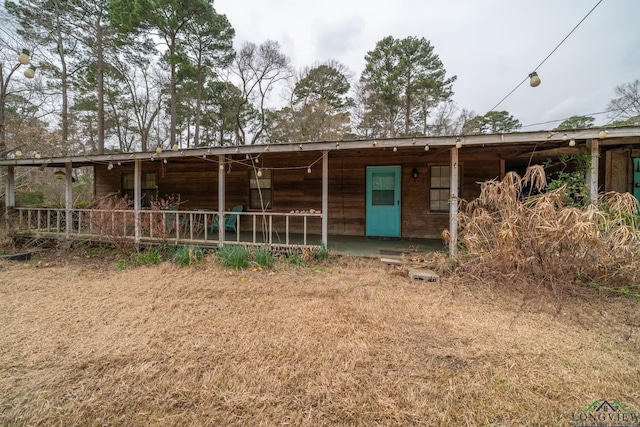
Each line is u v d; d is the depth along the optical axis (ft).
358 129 67.41
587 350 7.71
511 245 11.85
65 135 43.88
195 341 8.30
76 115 48.39
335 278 13.99
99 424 5.47
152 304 11.03
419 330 8.89
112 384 6.51
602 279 11.59
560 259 11.17
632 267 11.00
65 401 6.01
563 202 13.12
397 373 6.81
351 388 6.31
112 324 9.39
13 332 8.84
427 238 21.86
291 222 24.67
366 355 7.52
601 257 10.94
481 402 5.90
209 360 7.37
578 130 12.75
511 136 13.48
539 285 11.49
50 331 8.90
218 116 66.69
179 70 49.32
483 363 7.18
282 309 10.54
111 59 47.37
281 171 24.76
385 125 66.18
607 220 11.34
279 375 6.79
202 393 6.21
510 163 23.17
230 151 16.80
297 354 7.57
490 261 12.50
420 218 22.03
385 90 60.29
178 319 9.75
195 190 26.63
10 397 6.10
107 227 18.31
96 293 12.24
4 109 38.32
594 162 13.52
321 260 16.42
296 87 68.18
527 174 12.50
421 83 58.44
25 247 20.45
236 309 10.56
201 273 14.89
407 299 11.40
